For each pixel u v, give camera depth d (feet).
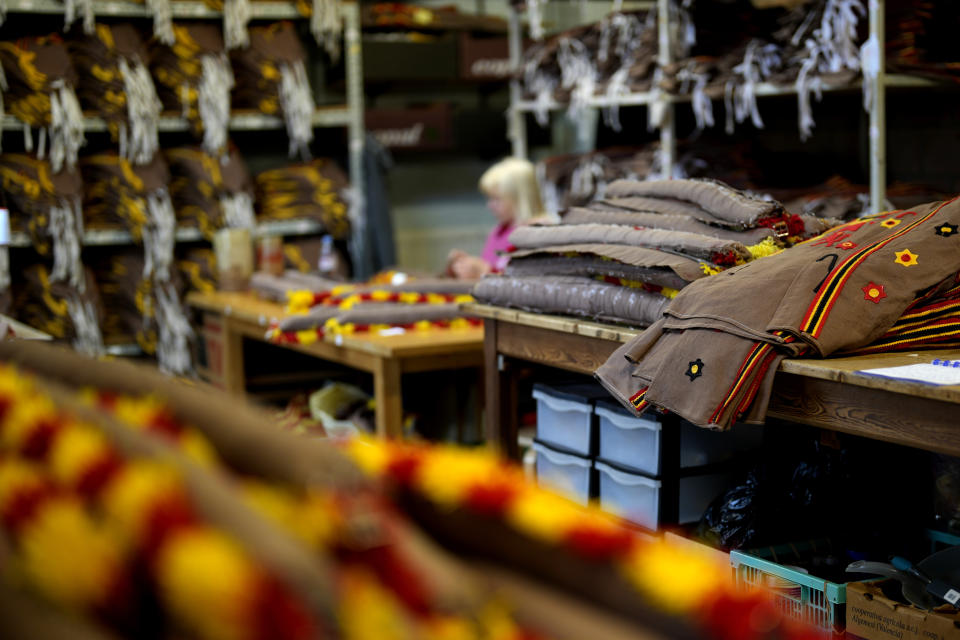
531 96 18.44
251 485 2.28
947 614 6.52
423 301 12.66
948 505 8.00
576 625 2.15
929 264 7.38
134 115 16.90
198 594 1.79
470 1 22.53
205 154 17.85
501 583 2.26
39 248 16.62
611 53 16.66
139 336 17.54
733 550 7.96
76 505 2.00
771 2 15.01
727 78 14.24
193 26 17.83
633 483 9.00
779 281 7.35
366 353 11.50
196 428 2.47
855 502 8.34
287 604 1.80
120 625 1.94
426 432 13.15
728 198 8.91
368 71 20.30
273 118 18.49
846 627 7.07
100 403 2.63
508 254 10.26
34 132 17.89
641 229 9.07
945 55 12.60
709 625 2.11
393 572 2.03
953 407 6.01
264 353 15.84
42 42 16.46
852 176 15.23
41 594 1.97
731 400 7.00
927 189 13.19
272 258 15.93
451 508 2.36
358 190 18.99
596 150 17.67
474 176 23.31
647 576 2.18
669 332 7.68
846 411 6.68
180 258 18.29
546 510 2.30
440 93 22.74
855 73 12.59
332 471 2.24
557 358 9.42
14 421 2.30
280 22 18.60
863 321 7.11
